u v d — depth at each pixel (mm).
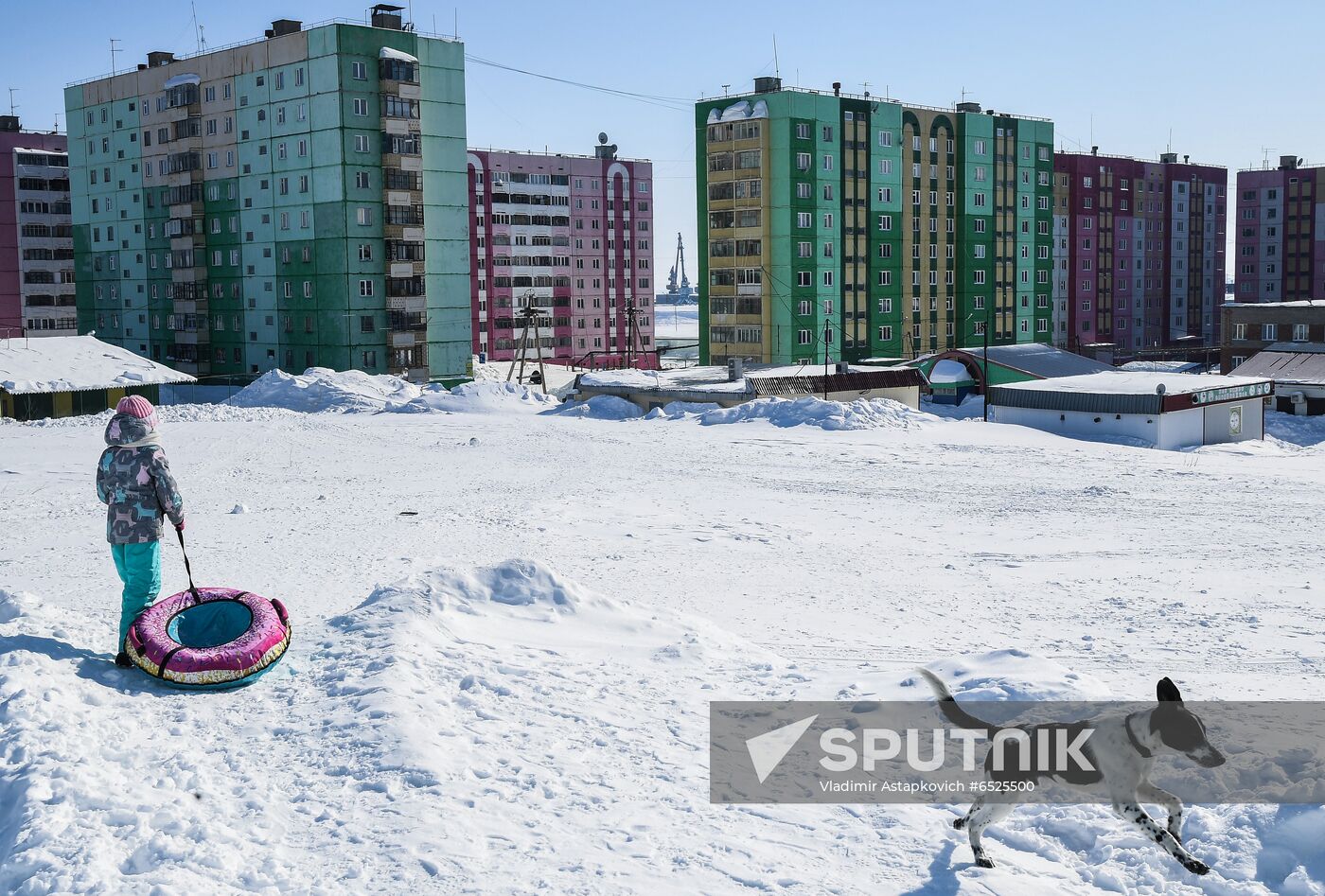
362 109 79875
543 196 125500
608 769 7305
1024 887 5648
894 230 97250
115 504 9312
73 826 5844
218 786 6715
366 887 5441
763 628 15203
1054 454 37969
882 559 21375
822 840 6211
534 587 12438
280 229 84500
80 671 8656
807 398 47062
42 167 113375
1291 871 5578
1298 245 141125
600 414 53469
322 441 42750
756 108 89125
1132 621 15906
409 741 7410
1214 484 31422
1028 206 108938
